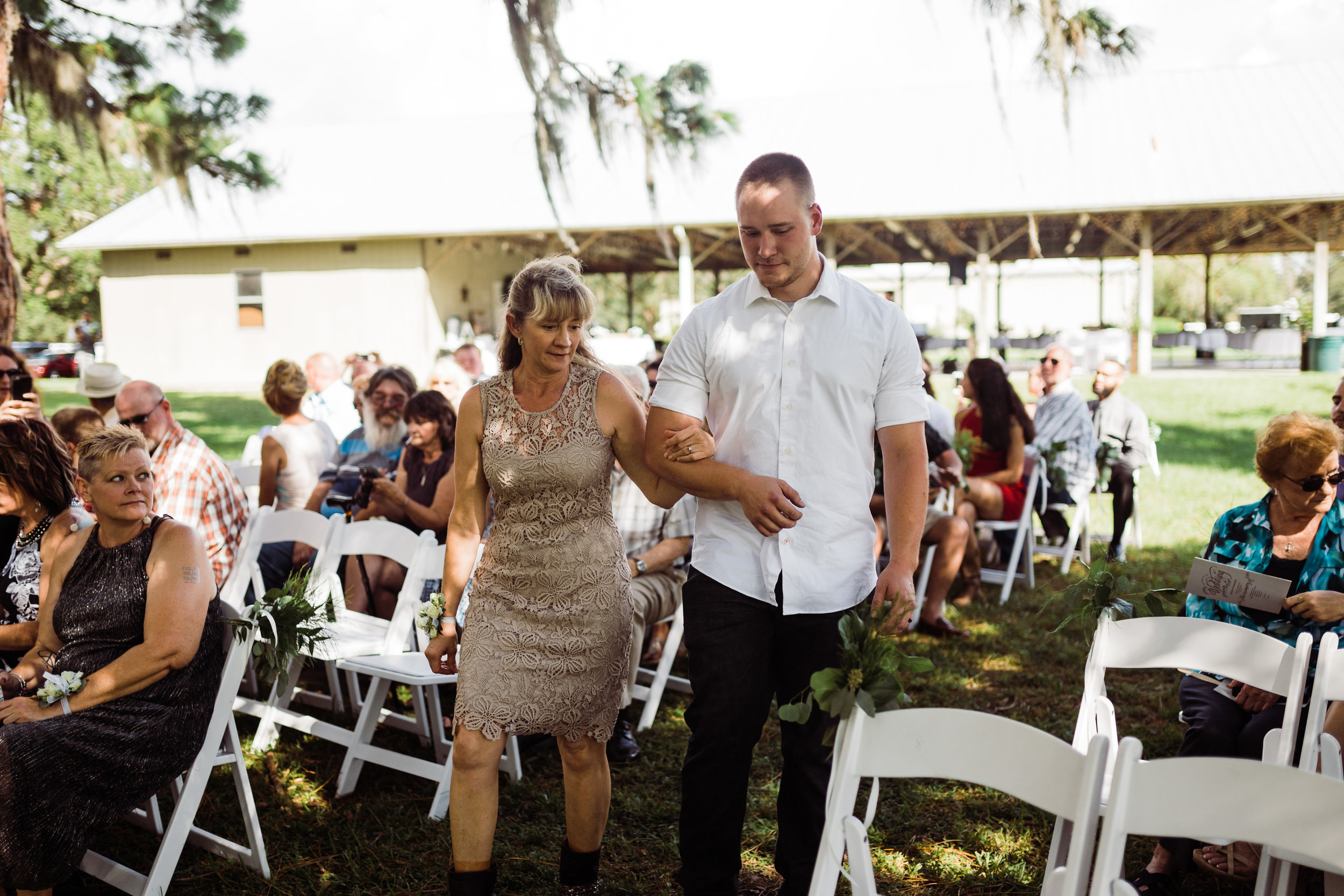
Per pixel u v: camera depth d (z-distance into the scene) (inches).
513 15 270.4
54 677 104.2
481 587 105.0
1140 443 267.4
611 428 103.6
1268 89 810.8
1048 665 190.9
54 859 99.4
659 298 1633.9
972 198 729.6
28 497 125.2
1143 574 242.7
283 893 115.4
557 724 102.3
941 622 210.4
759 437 98.0
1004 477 241.6
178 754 108.3
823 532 96.8
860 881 68.8
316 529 168.1
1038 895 113.3
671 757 153.9
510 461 101.7
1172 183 709.9
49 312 1406.3
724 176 805.2
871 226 821.2
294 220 876.6
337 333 895.7
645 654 192.1
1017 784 68.3
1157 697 172.7
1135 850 123.5
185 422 611.5
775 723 166.9
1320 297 767.7
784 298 98.7
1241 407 593.9
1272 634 110.8
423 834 130.4
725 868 98.8
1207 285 1071.6
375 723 142.9
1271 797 61.3
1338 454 110.3
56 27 278.8
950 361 731.4
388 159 964.6
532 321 98.1
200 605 109.9
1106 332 884.6
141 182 315.3
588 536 103.3
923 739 72.2
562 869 110.3
